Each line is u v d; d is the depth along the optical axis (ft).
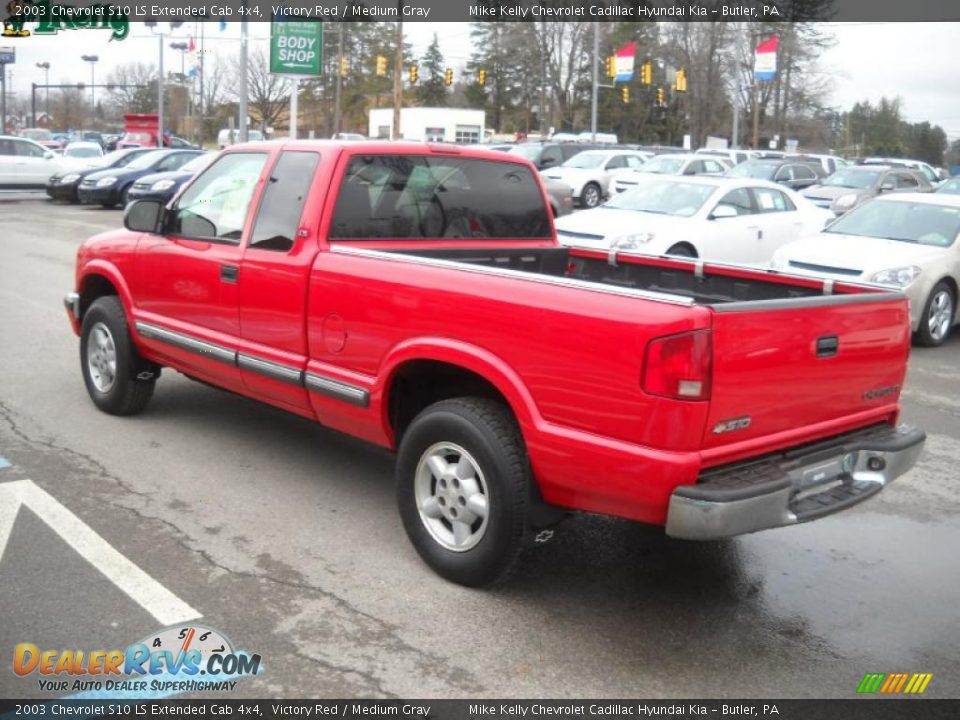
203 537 15.30
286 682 11.25
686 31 216.95
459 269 13.57
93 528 15.49
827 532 16.69
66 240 56.85
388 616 12.92
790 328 12.20
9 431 20.49
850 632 13.01
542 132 220.43
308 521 16.12
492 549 13.16
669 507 11.48
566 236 42.22
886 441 13.75
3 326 31.65
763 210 44.68
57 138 226.38
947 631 13.12
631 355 11.50
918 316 34.01
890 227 37.37
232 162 18.22
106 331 21.29
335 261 15.38
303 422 21.83
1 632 12.12
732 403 11.64
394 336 14.33
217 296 17.78
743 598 13.94
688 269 17.66
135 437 20.31
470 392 14.49
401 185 17.08
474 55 265.54
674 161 79.05
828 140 280.31
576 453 12.07
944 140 341.00
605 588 14.07
